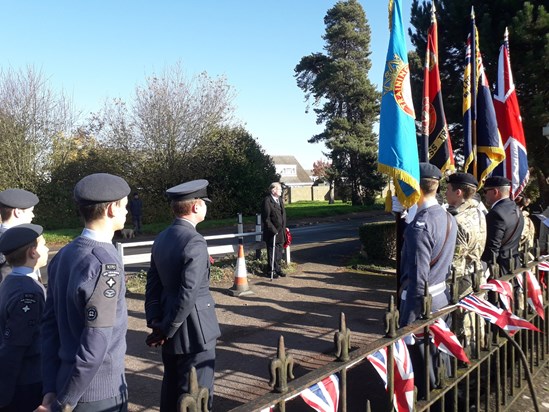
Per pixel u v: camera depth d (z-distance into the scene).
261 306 7.46
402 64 4.64
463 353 2.84
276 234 9.52
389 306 2.47
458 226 4.05
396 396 2.59
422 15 14.61
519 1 12.13
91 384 2.20
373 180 36.78
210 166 28.03
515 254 5.07
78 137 26.41
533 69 11.57
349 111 39.16
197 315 3.22
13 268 2.86
